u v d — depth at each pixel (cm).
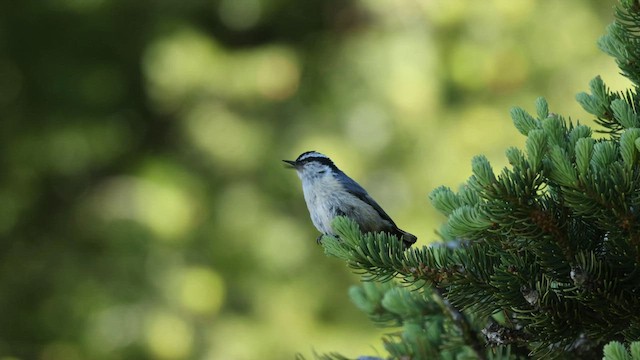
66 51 1745
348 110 1584
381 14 1623
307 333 1526
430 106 1536
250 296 1550
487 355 423
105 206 1653
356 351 1523
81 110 1717
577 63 1562
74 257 1639
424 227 1507
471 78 1552
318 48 1664
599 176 344
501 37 1555
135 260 1572
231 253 1562
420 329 441
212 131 1622
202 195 1603
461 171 1520
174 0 1673
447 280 371
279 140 1614
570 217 362
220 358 1509
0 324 1620
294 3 1711
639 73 389
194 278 1523
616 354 308
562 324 357
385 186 1566
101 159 1677
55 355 1593
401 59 1541
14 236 1677
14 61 1742
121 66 1734
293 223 1589
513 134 1536
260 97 1638
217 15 1709
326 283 1566
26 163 1664
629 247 349
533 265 363
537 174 350
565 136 371
